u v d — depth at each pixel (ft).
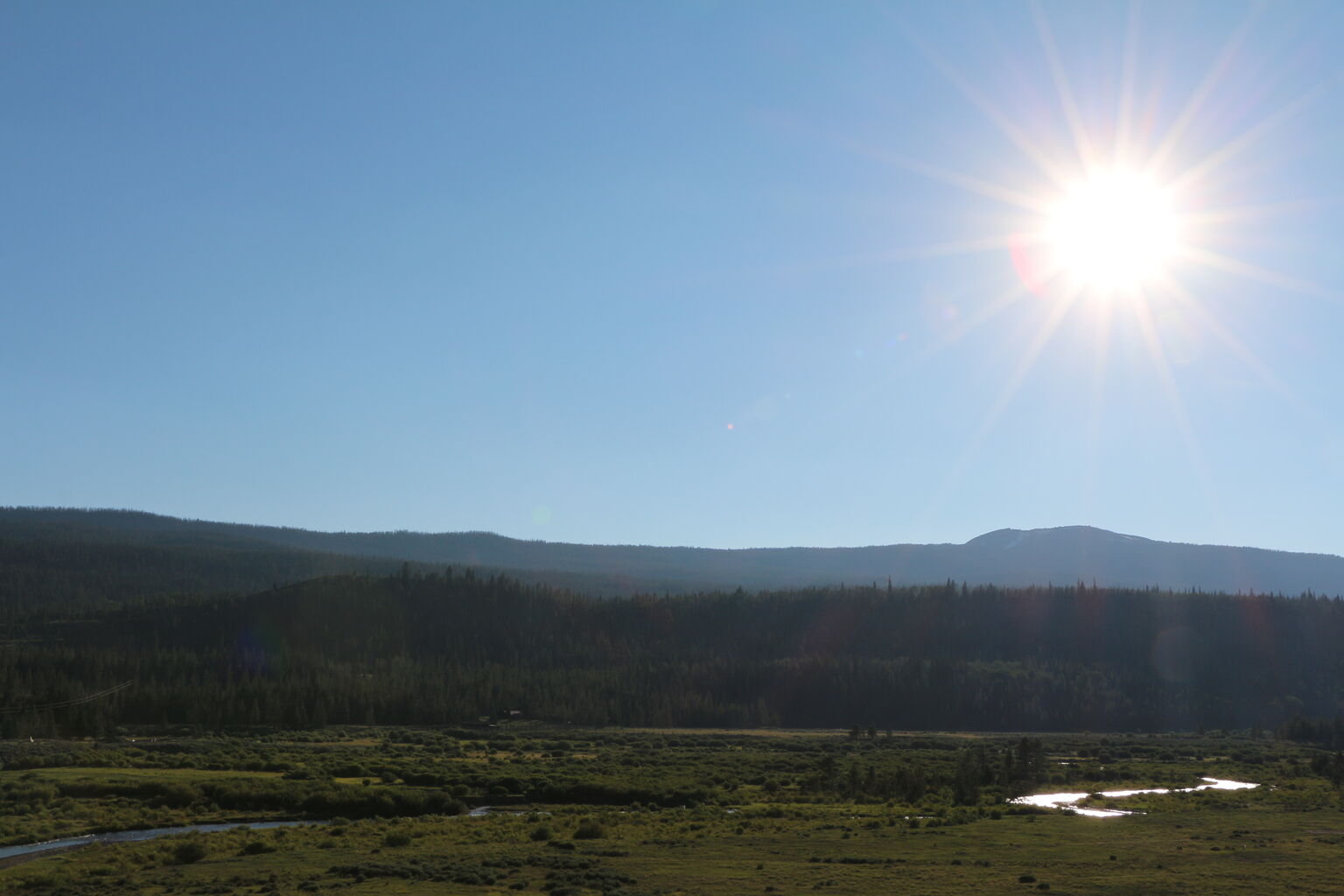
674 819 242.37
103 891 152.25
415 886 148.05
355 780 330.54
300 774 334.03
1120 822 228.63
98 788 288.30
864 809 262.67
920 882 150.10
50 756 386.11
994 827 219.61
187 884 155.02
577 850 185.68
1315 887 144.05
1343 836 201.67
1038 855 177.17
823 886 147.23
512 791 309.22
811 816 247.29
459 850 185.98
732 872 159.84
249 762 375.04
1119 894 139.64
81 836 227.81
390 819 244.01
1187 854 177.17
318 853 184.65
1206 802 278.26
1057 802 282.36
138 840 219.61
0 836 216.54
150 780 300.81
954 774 348.38
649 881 151.43
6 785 289.33
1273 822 225.35
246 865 170.50
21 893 155.22
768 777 359.46
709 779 348.79
